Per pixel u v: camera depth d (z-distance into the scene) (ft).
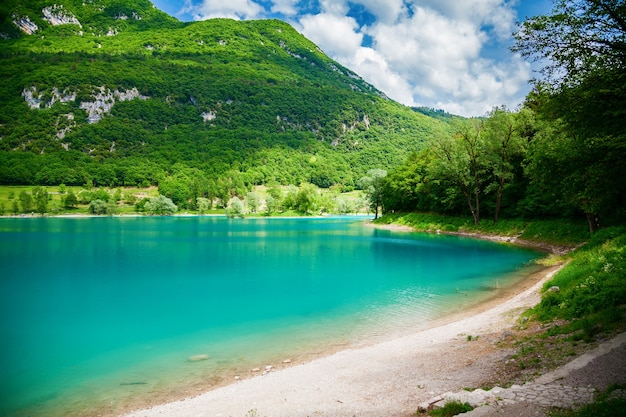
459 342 51.98
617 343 36.42
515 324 55.67
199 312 81.87
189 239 244.22
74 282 115.55
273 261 152.97
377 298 89.76
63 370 52.06
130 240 239.30
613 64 45.52
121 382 47.52
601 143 54.80
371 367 46.14
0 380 48.85
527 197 193.26
